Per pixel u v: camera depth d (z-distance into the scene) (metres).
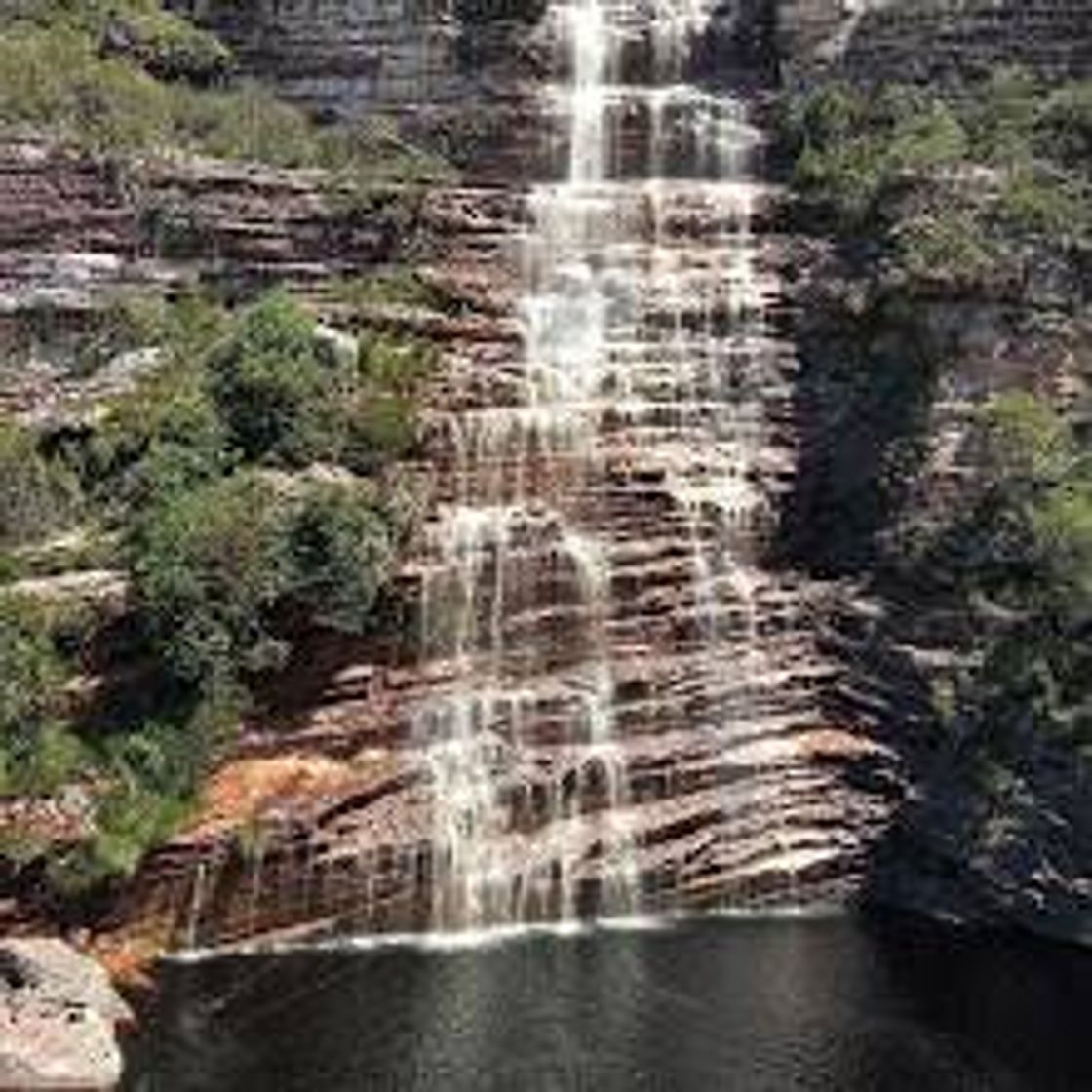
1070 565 33.59
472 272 38.62
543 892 31.78
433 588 32.78
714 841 32.91
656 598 34.53
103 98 40.22
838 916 32.88
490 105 43.84
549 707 32.91
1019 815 32.53
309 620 31.55
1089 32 41.38
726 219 40.16
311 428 33.53
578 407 36.19
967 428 36.03
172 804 30.17
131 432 33.41
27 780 29.41
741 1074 26.95
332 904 30.80
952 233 36.88
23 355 35.75
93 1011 27.16
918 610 35.09
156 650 30.75
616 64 45.47
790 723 34.38
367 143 42.84
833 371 37.97
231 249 37.78
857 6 43.03
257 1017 28.08
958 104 41.47
